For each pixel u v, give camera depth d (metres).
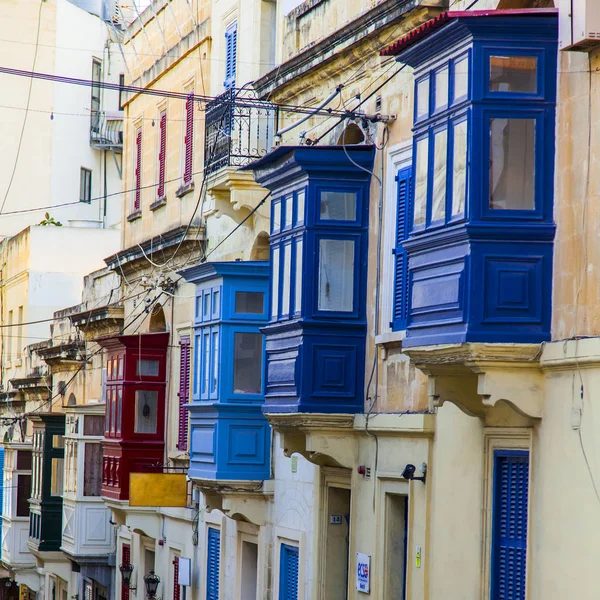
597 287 20.56
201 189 41.41
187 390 42.09
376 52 29.41
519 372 21.69
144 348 44.44
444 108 22.78
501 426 23.25
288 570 33.22
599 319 20.47
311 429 28.81
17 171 80.56
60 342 62.66
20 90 80.56
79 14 82.50
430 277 22.83
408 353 23.19
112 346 45.91
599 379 20.14
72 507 52.72
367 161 29.17
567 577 20.75
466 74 22.06
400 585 27.64
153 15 47.81
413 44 23.72
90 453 52.19
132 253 47.72
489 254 21.62
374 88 29.50
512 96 21.78
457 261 21.97
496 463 23.59
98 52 83.56
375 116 28.67
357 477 29.08
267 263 34.91
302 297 29.00
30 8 80.44
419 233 23.23
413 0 27.20
